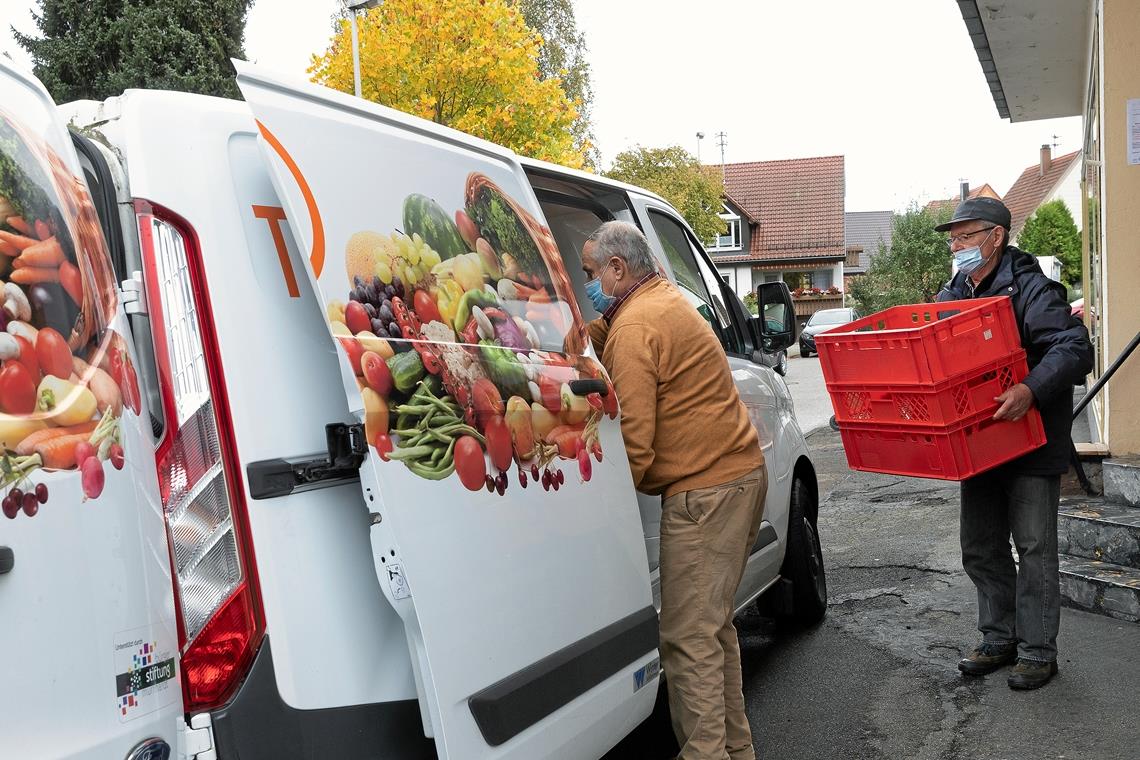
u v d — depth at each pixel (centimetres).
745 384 446
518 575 237
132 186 198
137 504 179
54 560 159
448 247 246
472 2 1587
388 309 219
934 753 361
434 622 207
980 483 425
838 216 5009
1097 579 492
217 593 195
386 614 222
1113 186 621
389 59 1558
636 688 286
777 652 480
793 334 507
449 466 220
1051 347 386
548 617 246
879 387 393
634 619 288
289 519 206
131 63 2142
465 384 231
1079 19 898
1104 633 466
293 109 212
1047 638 411
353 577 216
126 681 172
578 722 254
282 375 211
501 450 238
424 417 216
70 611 161
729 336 481
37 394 162
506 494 238
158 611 181
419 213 239
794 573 495
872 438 409
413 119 252
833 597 564
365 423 200
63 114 213
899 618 517
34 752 154
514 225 281
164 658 182
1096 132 866
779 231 5025
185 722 189
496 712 221
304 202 205
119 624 171
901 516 746
